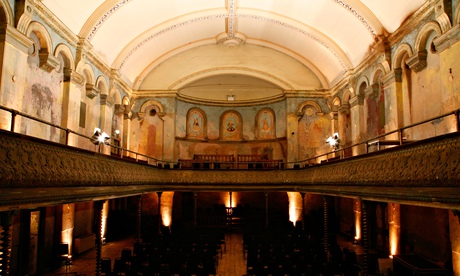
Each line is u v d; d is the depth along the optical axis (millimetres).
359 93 21641
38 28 14320
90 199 12008
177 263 12672
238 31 25312
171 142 26938
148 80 27453
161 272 11664
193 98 29906
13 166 8156
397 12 16531
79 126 18578
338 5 18844
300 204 26203
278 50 26922
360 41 20125
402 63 17125
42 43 14984
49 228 15734
